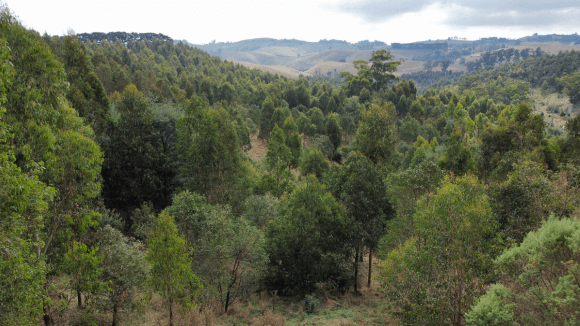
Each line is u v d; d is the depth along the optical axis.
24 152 13.30
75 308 17.95
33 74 15.17
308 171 50.34
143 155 29.58
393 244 23.25
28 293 11.34
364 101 120.94
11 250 10.66
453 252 14.11
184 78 118.19
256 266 20.25
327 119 84.56
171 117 35.81
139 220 26.86
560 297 9.38
